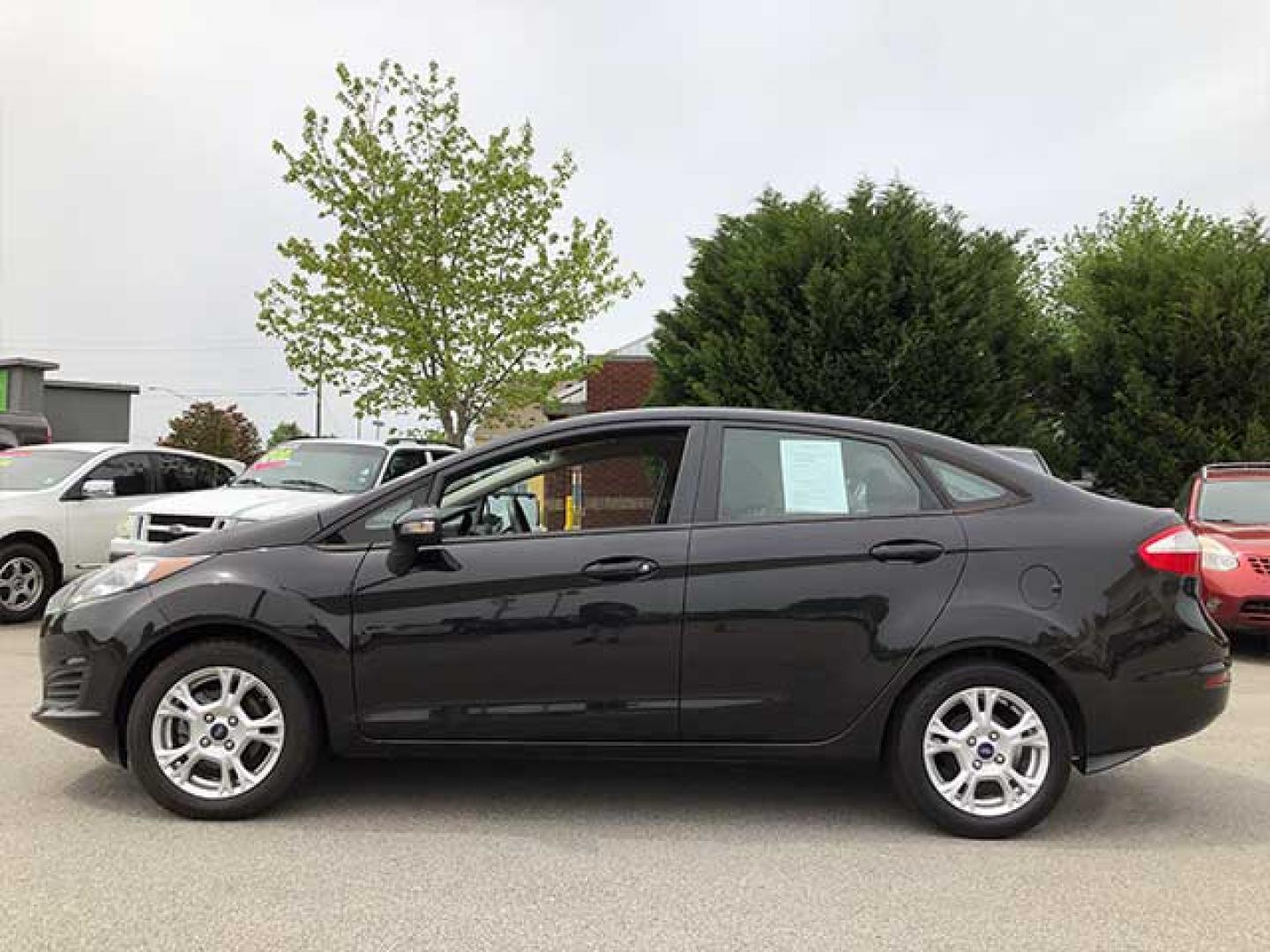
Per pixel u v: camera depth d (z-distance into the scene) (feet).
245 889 12.21
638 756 14.55
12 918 11.34
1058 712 14.23
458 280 61.57
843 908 11.91
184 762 14.49
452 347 61.62
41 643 15.37
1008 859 13.56
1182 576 14.66
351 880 12.53
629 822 14.87
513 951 10.74
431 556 14.60
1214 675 14.52
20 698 21.66
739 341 47.78
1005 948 10.93
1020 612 14.19
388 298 59.98
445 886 12.39
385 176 60.80
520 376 62.95
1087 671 14.15
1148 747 14.38
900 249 47.06
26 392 109.19
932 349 45.21
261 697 14.61
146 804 15.15
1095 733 14.24
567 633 14.37
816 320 45.93
